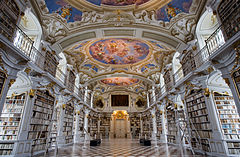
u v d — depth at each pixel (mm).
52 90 8695
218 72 6324
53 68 9281
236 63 4895
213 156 6320
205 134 7074
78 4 8070
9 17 5426
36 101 7324
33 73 7152
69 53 11891
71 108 12555
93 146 10797
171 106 11273
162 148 9289
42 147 7598
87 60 14148
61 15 8359
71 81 12805
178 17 8227
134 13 8633
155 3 8078
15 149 5953
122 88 23906
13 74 5637
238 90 5012
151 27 9234
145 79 17062
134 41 11492
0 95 5043
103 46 12336
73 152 7910
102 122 23438
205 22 7531
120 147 10156
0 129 6434
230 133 6188
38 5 7211
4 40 4660
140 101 24297
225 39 5406
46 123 8219
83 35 9820
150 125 18141
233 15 5027
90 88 19953
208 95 6832
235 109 6641
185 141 9945
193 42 7934
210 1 6066
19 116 6684
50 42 8680
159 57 12922
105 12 8602
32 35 8055
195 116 7945
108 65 15656
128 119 23484
